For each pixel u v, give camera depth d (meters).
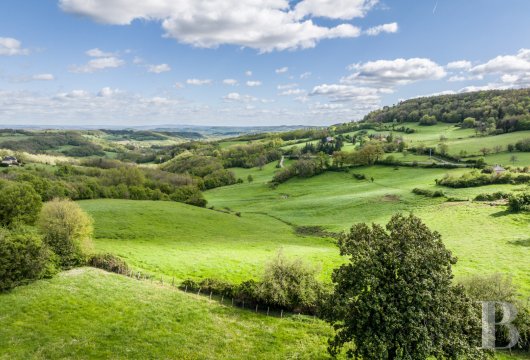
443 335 21.97
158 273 49.59
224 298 41.53
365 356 22.73
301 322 36.28
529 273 52.66
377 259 22.98
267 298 38.62
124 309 34.81
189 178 183.00
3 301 33.59
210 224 93.56
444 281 22.66
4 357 25.62
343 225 96.50
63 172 157.25
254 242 78.69
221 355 29.00
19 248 37.97
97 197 122.69
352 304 23.45
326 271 55.31
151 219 89.06
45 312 32.56
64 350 27.27
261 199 146.12
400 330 21.97
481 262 58.19
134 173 151.88
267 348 30.75
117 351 27.91
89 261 46.97
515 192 97.56
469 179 114.31
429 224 85.44
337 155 184.25
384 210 104.56
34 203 62.91
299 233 93.12
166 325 32.75
